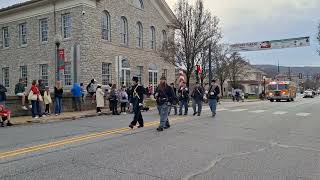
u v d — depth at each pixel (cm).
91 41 2997
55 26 3102
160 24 3909
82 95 2358
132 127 1338
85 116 1970
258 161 795
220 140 1080
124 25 3428
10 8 3375
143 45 3631
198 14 3569
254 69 9750
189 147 955
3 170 695
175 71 4228
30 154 847
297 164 771
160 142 1030
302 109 2580
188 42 3538
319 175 682
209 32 3669
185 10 3569
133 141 1045
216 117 1853
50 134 1197
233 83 6388
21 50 3400
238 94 4772
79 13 2947
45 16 3183
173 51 3559
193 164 758
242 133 1239
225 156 845
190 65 3541
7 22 3525
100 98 2128
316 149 948
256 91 9162
